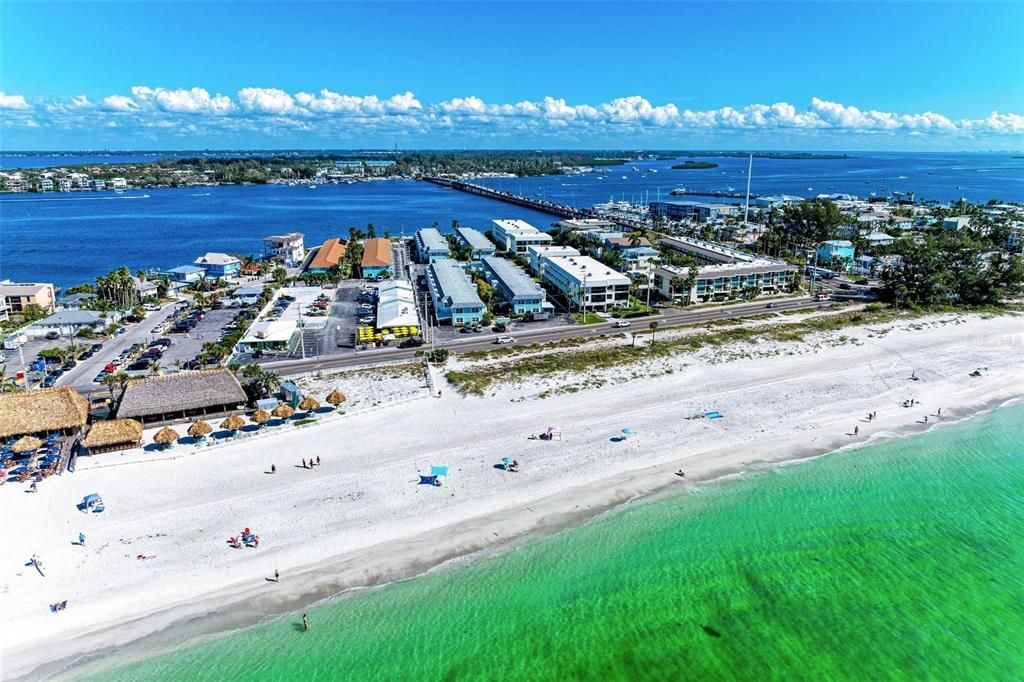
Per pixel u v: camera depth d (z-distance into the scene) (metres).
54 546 56.66
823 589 53.34
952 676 45.31
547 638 47.84
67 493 64.62
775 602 51.88
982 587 53.91
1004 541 59.75
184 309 140.12
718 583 53.78
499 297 146.25
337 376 96.81
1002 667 46.06
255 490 65.25
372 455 72.19
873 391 90.81
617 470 69.88
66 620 48.75
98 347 113.38
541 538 58.66
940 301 137.75
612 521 61.34
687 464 71.38
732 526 61.09
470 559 55.81
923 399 88.62
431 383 91.75
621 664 45.72
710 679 44.81
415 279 172.50
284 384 86.12
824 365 100.56
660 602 51.53
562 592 52.34
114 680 43.91
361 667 45.09
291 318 126.75
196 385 81.38
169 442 72.19
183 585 52.25
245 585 52.38
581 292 137.00
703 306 142.25
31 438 71.31
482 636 47.91
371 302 147.62
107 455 71.06
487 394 88.50
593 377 94.69
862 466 72.00
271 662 45.41
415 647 46.78
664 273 149.75
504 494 65.00
